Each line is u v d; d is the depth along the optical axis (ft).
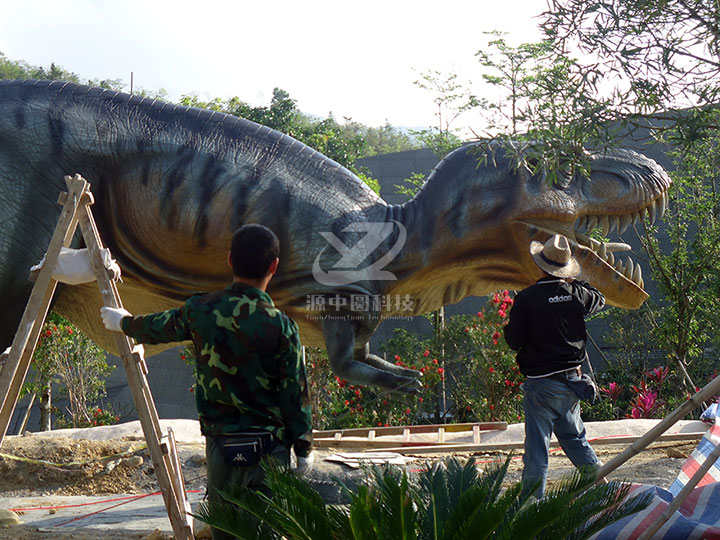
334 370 24.62
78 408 58.54
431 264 25.76
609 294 25.61
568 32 17.78
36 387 54.13
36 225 23.91
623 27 17.34
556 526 10.75
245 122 26.22
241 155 25.14
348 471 23.85
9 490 27.32
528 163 25.11
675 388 53.31
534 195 25.09
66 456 28.66
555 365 17.58
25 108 24.79
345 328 24.57
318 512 10.63
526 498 11.18
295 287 24.52
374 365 25.95
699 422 30.99
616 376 62.23
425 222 25.55
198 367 12.14
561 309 17.76
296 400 11.91
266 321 11.85
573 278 18.61
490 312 45.39
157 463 13.79
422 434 31.68
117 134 24.93
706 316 53.72
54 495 26.91
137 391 13.80
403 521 10.38
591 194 25.61
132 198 24.72
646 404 44.73
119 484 27.73
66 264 14.24
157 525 20.21
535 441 17.60
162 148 24.93
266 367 11.90
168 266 25.27
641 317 60.90
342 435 32.17
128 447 29.53
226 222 24.45
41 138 24.38
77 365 58.95
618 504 11.11
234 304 11.94
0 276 23.44
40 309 14.38
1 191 23.73
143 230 24.85
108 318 13.42
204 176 24.67
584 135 17.72
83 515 21.91
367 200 25.68
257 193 24.54
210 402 12.01
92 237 14.28
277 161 25.30
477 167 25.09
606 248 26.43
